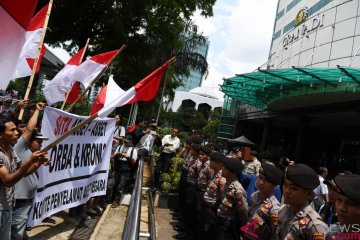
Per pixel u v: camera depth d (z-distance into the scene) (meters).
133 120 18.56
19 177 3.29
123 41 16.33
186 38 25.23
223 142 38.09
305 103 19.12
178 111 71.25
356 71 11.95
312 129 29.16
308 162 30.80
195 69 25.25
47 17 4.65
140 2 15.05
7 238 3.55
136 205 3.12
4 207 3.43
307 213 2.72
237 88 19.11
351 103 15.91
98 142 6.12
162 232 6.80
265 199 3.41
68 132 4.04
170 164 10.51
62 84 5.65
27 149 4.17
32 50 5.57
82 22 15.45
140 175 5.32
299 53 21.28
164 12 16.47
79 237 5.34
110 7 14.65
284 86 16.53
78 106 11.48
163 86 22.66
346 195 2.20
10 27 2.92
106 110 4.72
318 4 20.36
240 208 4.18
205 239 4.90
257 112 30.08
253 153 7.92
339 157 27.78
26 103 4.47
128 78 19.92
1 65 2.94
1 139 3.44
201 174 6.30
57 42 16.66
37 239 4.91
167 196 9.05
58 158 5.00
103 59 5.71
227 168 4.39
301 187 2.70
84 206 6.63
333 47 17.92
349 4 17.42
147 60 18.81
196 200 6.17
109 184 8.00
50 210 4.92
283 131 36.31
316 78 13.84
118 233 6.01
